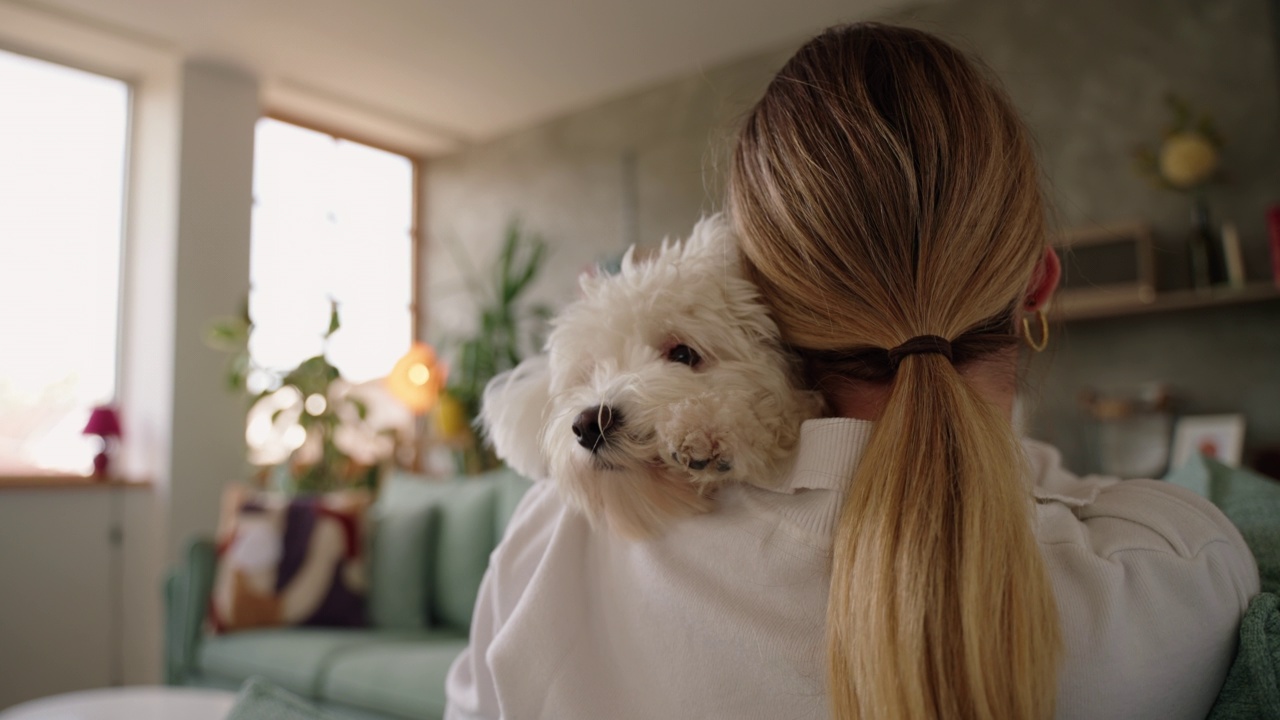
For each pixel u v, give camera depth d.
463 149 5.63
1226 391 3.21
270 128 4.96
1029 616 0.47
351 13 3.89
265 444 4.50
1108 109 3.51
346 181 5.34
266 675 2.51
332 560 2.86
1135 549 0.54
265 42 4.12
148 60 4.16
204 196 4.20
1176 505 0.58
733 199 0.68
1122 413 3.29
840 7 3.96
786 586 0.55
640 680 0.59
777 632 0.54
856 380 0.62
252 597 2.78
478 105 5.01
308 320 4.69
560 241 5.12
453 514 2.94
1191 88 3.34
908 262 0.57
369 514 3.03
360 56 4.32
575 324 0.71
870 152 0.59
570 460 0.63
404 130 5.32
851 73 0.62
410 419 5.11
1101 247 3.34
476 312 5.44
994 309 0.58
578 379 0.71
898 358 0.57
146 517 3.99
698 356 0.67
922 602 0.47
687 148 4.64
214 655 2.70
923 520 0.49
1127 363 3.41
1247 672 0.54
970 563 0.47
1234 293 3.05
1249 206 3.20
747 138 0.68
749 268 0.67
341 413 4.53
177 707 2.05
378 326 5.41
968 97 0.61
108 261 4.21
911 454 0.51
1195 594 0.53
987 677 0.46
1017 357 0.61
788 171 0.62
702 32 4.18
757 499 0.59
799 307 0.62
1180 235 3.31
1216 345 3.24
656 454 0.60
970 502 0.49
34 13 3.71
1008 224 0.59
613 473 0.60
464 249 5.56
